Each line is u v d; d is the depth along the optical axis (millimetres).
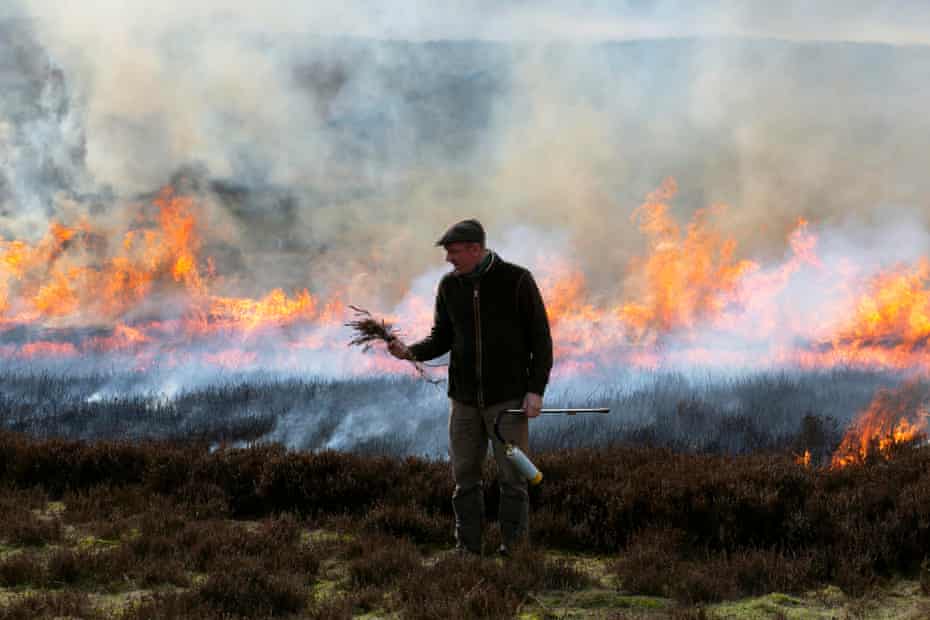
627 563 6211
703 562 6504
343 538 7168
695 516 7012
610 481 7750
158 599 5527
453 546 7109
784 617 5352
